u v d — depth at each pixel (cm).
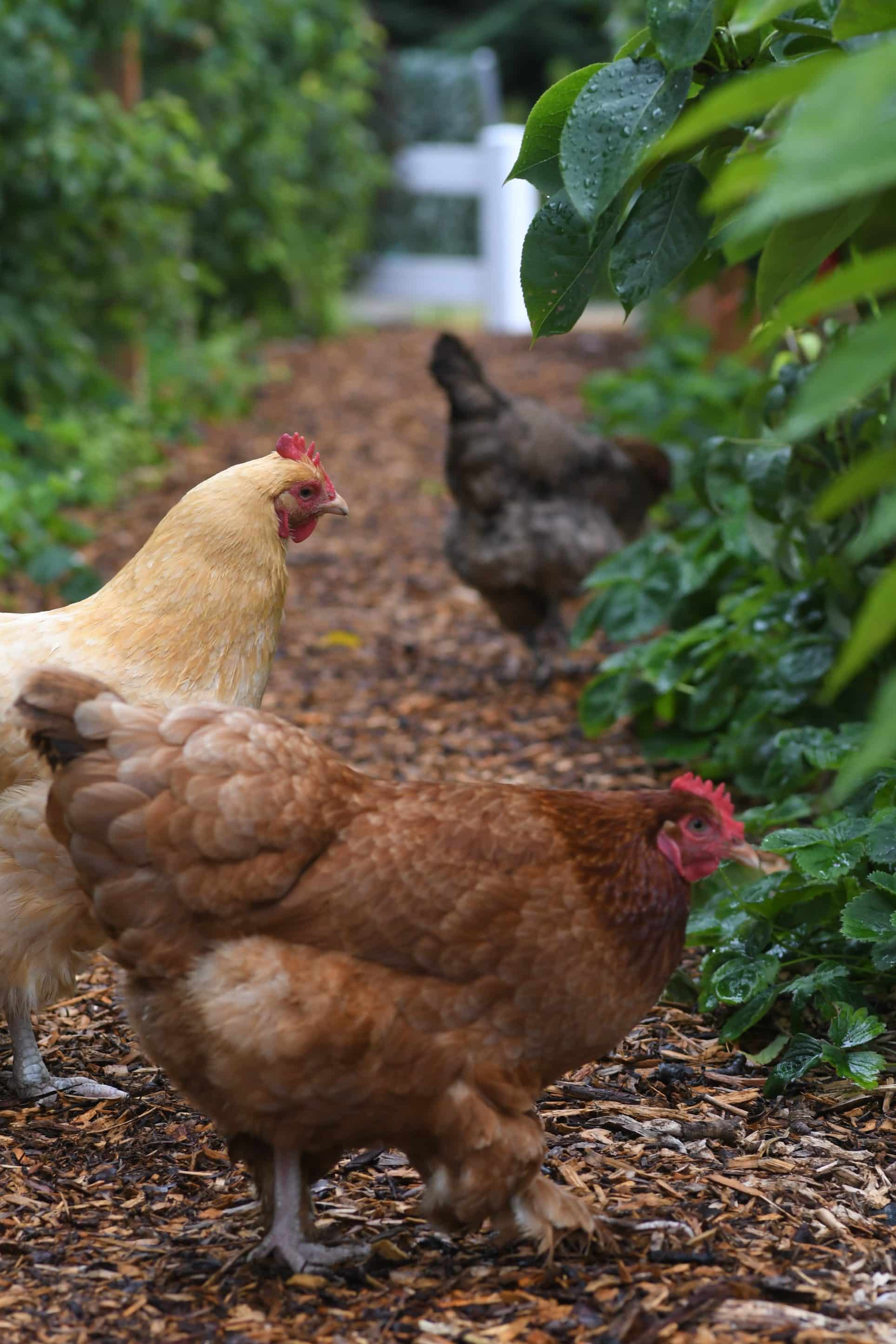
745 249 281
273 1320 240
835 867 325
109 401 1051
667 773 536
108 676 316
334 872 237
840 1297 242
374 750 573
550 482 639
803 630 476
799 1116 314
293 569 864
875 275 144
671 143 161
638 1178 288
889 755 375
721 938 352
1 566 739
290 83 1669
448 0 2905
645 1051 349
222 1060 235
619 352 1519
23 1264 259
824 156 140
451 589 825
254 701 336
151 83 1320
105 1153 305
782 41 284
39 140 891
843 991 332
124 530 880
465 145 2284
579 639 563
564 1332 233
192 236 1470
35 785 297
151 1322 239
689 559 560
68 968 318
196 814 232
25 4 880
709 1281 247
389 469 1083
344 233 1817
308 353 1566
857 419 411
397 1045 235
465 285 2166
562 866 243
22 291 941
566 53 2778
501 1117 241
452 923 236
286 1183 254
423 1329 236
